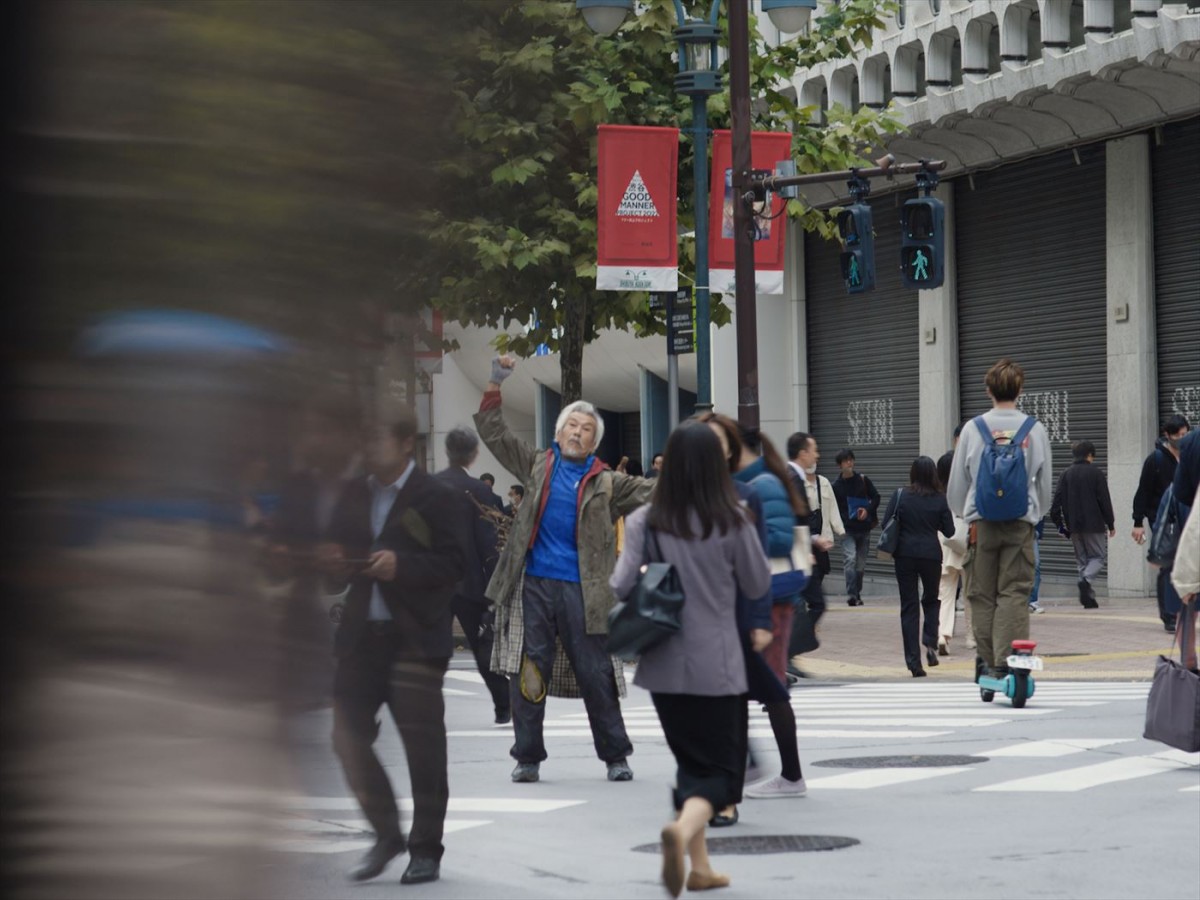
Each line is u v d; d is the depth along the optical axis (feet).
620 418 314.14
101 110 9.84
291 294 9.99
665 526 47.44
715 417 60.64
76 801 9.66
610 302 149.18
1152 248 177.99
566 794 66.95
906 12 191.52
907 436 220.64
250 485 9.95
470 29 10.27
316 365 10.03
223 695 9.89
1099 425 186.91
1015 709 95.61
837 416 236.02
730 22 120.57
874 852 53.67
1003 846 54.54
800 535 62.03
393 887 40.01
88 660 9.68
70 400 9.74
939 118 187.21
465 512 27.22
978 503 94.43
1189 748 68.33
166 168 9.84
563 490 70.64
